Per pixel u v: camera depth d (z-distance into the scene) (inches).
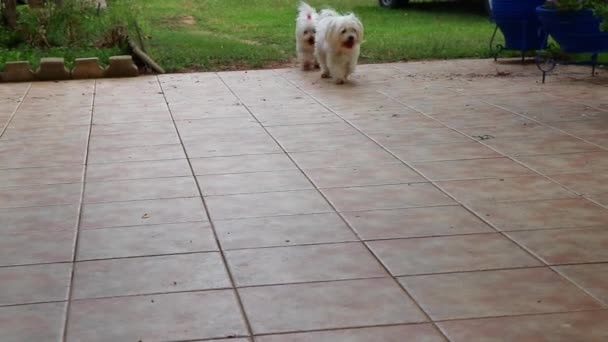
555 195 100.4
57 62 195.9
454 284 75.5
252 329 67.8
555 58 197.8
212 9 348.8
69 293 75.3
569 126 136.5
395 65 211.2
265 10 344.8
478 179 107.7
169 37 258.2
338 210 96.2
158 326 68.7
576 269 78.4
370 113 149.6
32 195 104.7
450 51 227.1
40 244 87.5
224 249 84.8
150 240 87.8
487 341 65.2
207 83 187.8
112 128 141.6
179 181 109.0
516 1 203.3
